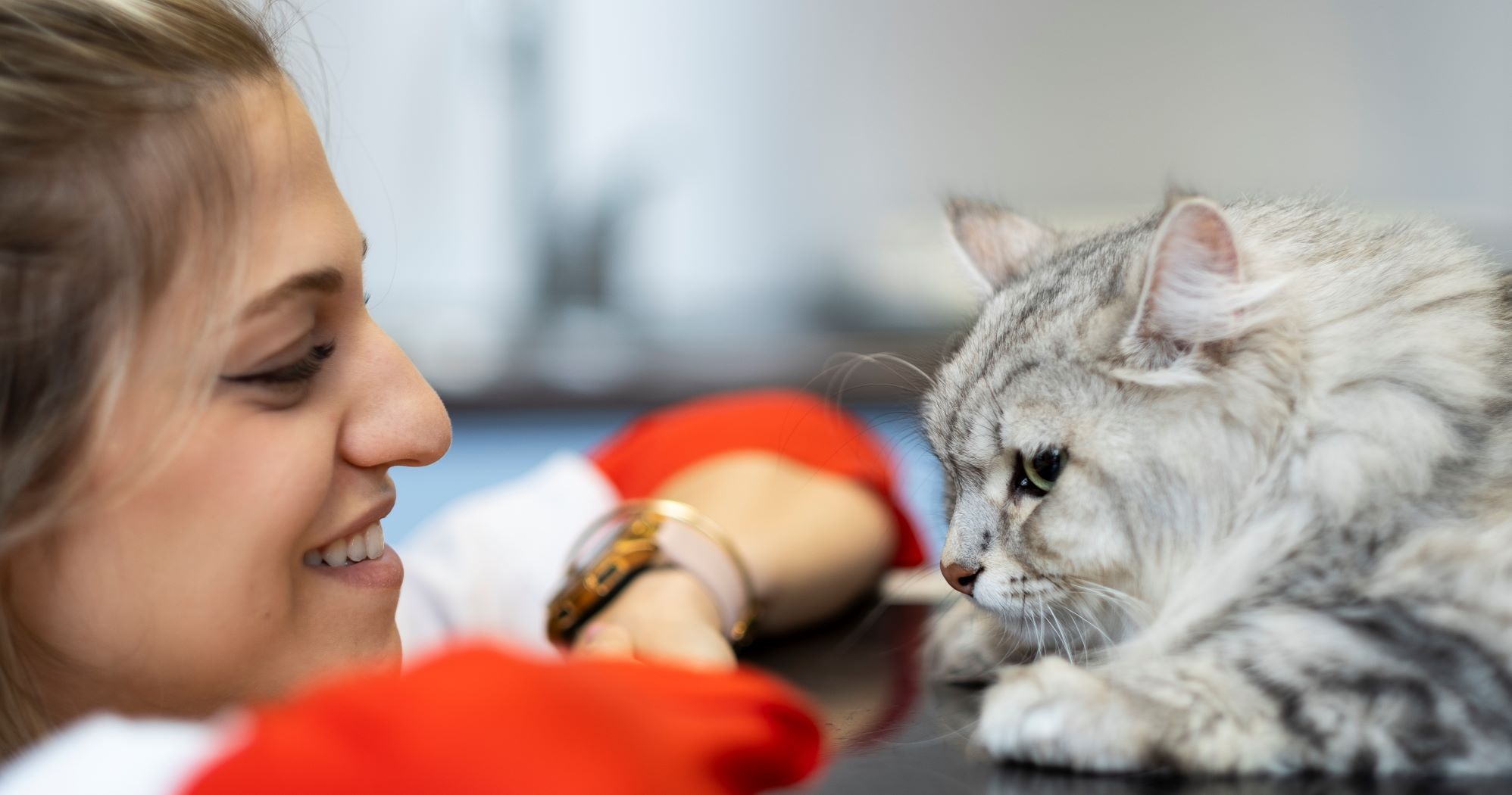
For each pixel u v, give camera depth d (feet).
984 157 11.61
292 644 2.39
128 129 2.00
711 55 11.82
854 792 2.21
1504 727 2.32
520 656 1.30
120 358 1.96
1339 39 11.02
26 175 1.90
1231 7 11.09
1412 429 2.81
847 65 11.69
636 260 12.03
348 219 2.37
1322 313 3.10
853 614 4.44
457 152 11.97
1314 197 4.08
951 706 3.04
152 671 2.19
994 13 11.43
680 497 4.46
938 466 4.47
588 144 12.01
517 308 12.02
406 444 2.48
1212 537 3.11
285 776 1.11
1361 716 2.34
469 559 4.35
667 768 1.26
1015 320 3.68
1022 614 3.39
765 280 11.97
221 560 2.17
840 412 5.24
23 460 1.91
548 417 10.91
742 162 11.89
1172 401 3.19
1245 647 2.53
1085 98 11.41
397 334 11.55
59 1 2.04
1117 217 10.93
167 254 2.01
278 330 2.18
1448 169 11.08
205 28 2.21
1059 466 3.33
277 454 2.20
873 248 11.81
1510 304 3.24
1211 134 11.28
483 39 11.84
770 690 1.62
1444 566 2.52
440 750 1.13
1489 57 10.91
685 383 10.84
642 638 3.46
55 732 2.05
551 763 1.14
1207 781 2.29
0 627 2.05
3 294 1.88
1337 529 2.80
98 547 2.08
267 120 2.21
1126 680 2.46
